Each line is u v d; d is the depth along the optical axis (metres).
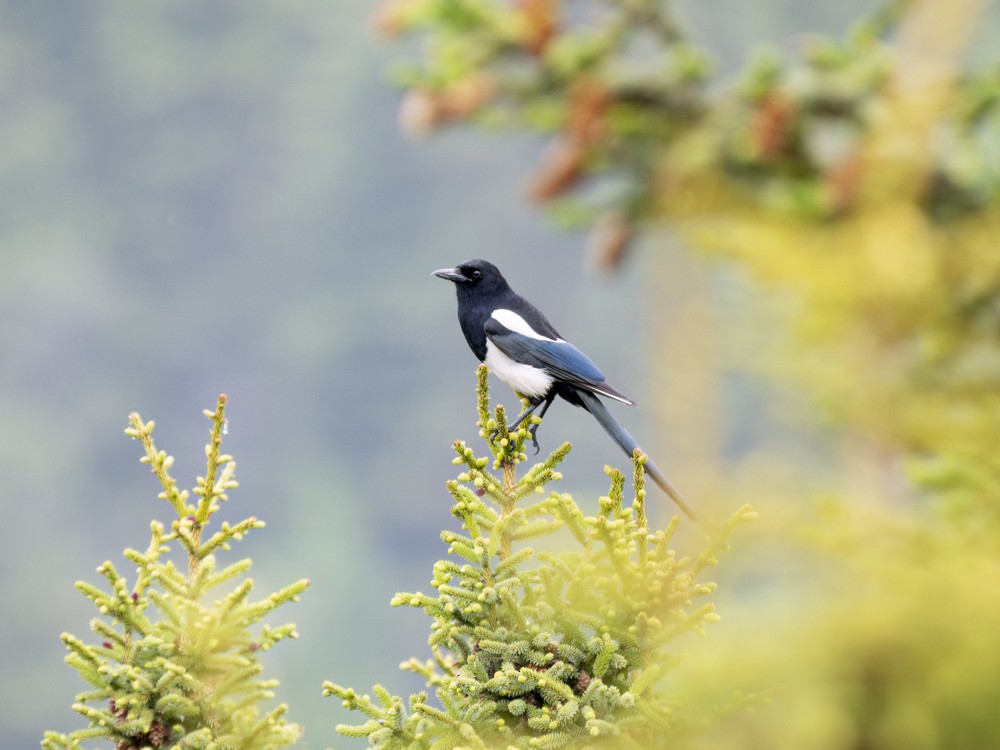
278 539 139.75
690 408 4.88
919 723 4.26
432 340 162.12
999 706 4.23
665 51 10.80
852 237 6.68
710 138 10.32
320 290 170.38
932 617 4.40
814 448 5.21
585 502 7.60
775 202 9.48
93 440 149.88
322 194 176.38
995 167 8.59
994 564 4.67
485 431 8.65
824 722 4.29
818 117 9.75
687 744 5.13
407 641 109.75
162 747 7.87
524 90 10.99
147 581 8.08
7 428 144.88
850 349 5.63
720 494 4.77
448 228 170.38
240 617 8.01
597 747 7.31
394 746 7.65
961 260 6.71
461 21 10.91
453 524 143.50
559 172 10.96
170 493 8.28
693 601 7.38
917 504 5.28
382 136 178.12
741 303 5.92
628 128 10.76
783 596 4.59
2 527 129.75
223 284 173.12
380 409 157.25
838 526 4.79
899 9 9.38
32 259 171.38
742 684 4.42
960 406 5.91
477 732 7.62
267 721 7.95
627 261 10.99
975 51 8.64
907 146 7.17
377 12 11.15
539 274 161.38
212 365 165.12
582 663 7.61
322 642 104.38
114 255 181.12
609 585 7.43
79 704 7.84
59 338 161.62
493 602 7.82
